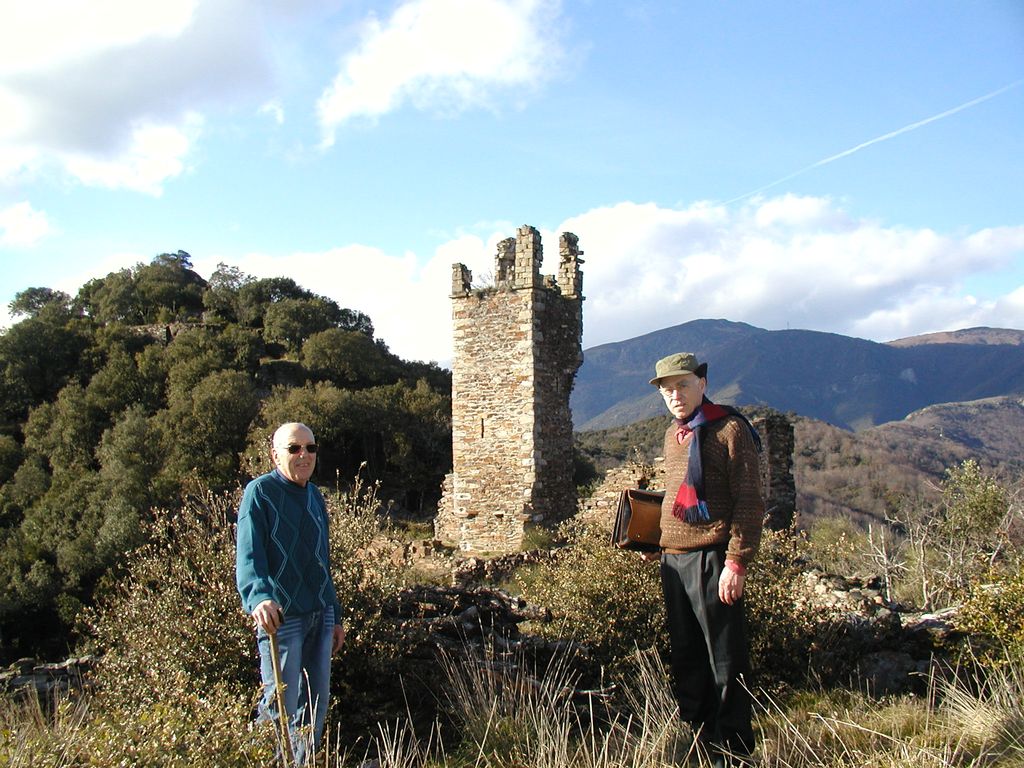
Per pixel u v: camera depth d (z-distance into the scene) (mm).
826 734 5812
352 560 7211
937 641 7660
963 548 13836
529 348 24766
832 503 34625
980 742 5289
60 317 80500
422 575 16375
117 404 60000
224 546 7012
